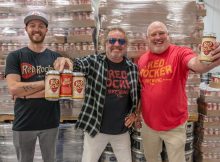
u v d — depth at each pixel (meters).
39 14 2.49
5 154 3.48
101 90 2.62
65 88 2.26
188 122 3.44
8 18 3.33
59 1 3.32
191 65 2.31
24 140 2.57
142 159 3.37
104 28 3.36
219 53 1.87
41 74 2.53
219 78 3.75
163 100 2.64
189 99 3.48
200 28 3.43
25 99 2.52
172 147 2.71
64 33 3.36
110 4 3.34
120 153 2.80
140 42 3.37
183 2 3.39
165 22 3.39
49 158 2.69
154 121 2.72
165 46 2.66
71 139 3.51
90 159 2.73
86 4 3.31
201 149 3.57
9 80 2.43
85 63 2.61
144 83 2.78
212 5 6.31
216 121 3.52
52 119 2.61
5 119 3.40
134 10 3.36
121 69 2.70
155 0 3.37
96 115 2.64
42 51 2.59
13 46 3.34
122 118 2.73
